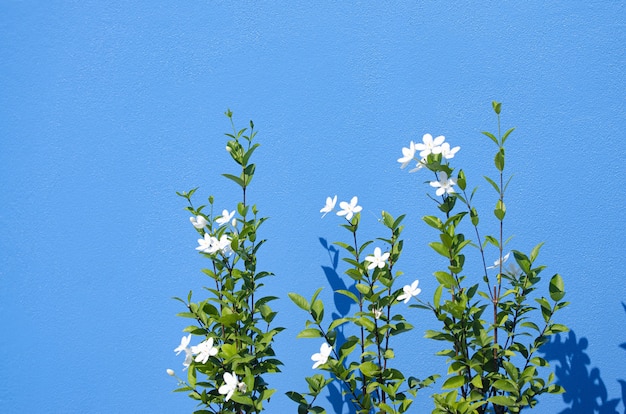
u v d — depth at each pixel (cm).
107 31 239
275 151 233
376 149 231
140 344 233
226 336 202
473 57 229
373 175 230
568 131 225
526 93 227
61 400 233
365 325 197
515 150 227
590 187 224
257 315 233
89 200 238
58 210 238
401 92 230
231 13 237
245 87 235
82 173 238
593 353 221
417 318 226
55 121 239
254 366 201
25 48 240
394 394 191
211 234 207
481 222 227
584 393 221
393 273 228
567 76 226
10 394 234
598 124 225
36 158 239
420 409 225
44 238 237
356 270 196
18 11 241
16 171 239
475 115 228
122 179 237
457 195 186
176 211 236
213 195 234
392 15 232
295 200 233
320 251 231
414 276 228
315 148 233
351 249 202
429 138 188
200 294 233
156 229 236
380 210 230
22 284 236
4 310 236
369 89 231
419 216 229
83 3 240
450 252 188
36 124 239
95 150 238
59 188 238
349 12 233
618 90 225
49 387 234
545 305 194
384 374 196
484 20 229
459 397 212
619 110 224
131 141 238
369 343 198
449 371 189
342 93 232
